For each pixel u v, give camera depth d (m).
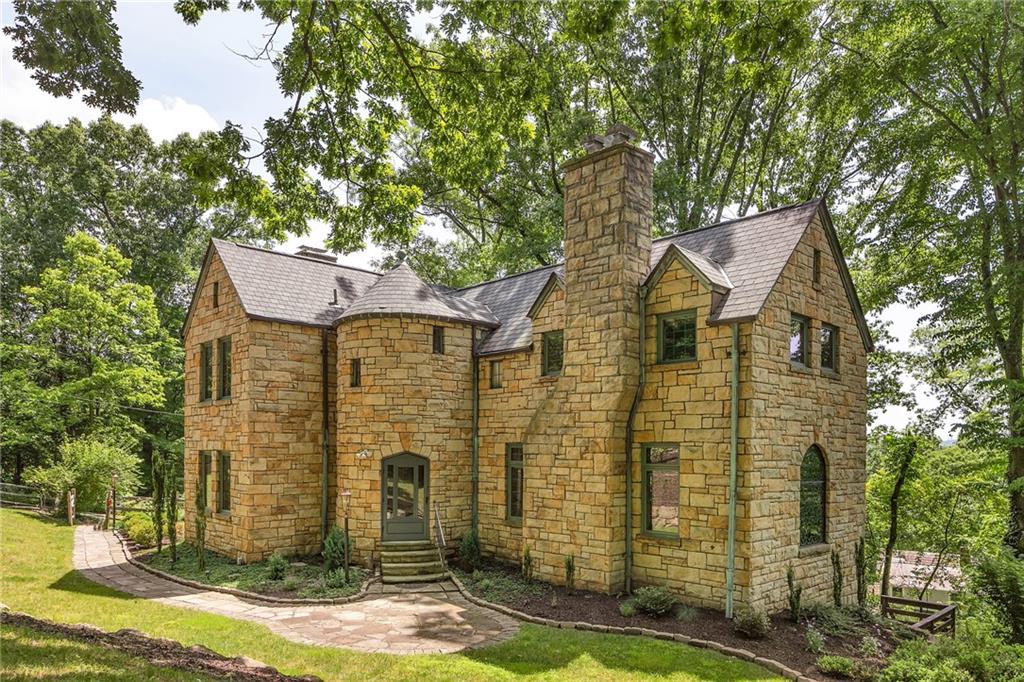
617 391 14.50
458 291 24.31
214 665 8.41
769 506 13.14
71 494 24.83
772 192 30.44
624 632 12.12
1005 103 18.98
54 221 36.50
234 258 20.30
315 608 13.95
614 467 14.57
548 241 30.27
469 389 19.34
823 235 15.68
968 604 18.91
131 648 8.62
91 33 7.48
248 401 18.34
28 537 21.09
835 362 16.06
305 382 19.47
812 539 14.74
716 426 13.31
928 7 20.08
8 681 6.04
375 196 12.13
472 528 18.98
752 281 13.79
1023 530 19.09
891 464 22.70
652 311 14.79
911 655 11.07
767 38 8.95
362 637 11.81
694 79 30.53
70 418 31.31
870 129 22.80
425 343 18.42
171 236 40.19
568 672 10.09
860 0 20.84
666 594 13.22
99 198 39.72
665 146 31.84
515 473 18.25
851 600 15.63
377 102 11.40
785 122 29.89
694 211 29.03
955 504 22.50
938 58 18.62
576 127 28.81
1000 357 22.95
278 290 20.09
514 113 11.10
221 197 10.70
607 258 15.07
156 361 33.59
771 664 10.54
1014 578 14.16
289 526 18.81
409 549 17.55
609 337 14.83
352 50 10.52
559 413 15.76
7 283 34.34
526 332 18.55
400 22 10.04
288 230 12.52
